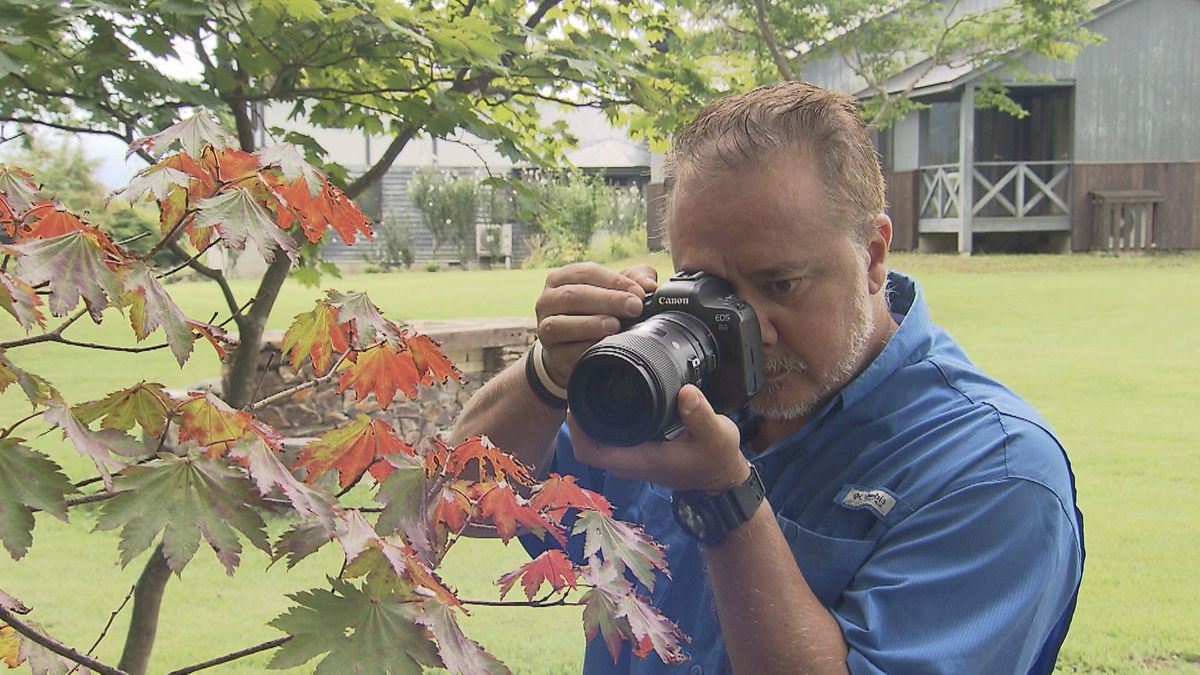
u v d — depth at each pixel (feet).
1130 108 64.18
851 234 4.51
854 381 4.94
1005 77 61.00
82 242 3.13
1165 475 19.22
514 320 22.61
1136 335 33.83
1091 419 23.49
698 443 4.05
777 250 4.39
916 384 4.94
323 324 3.97
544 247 79.05
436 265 81.10
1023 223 63.67
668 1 12.39
